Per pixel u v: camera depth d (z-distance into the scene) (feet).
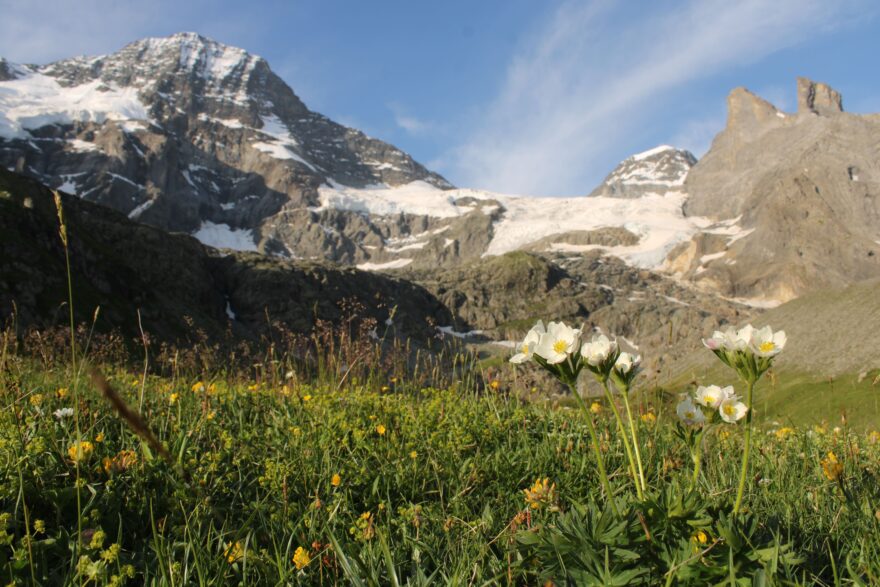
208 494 2.63
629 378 2.15
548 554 2.04
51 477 2.62
